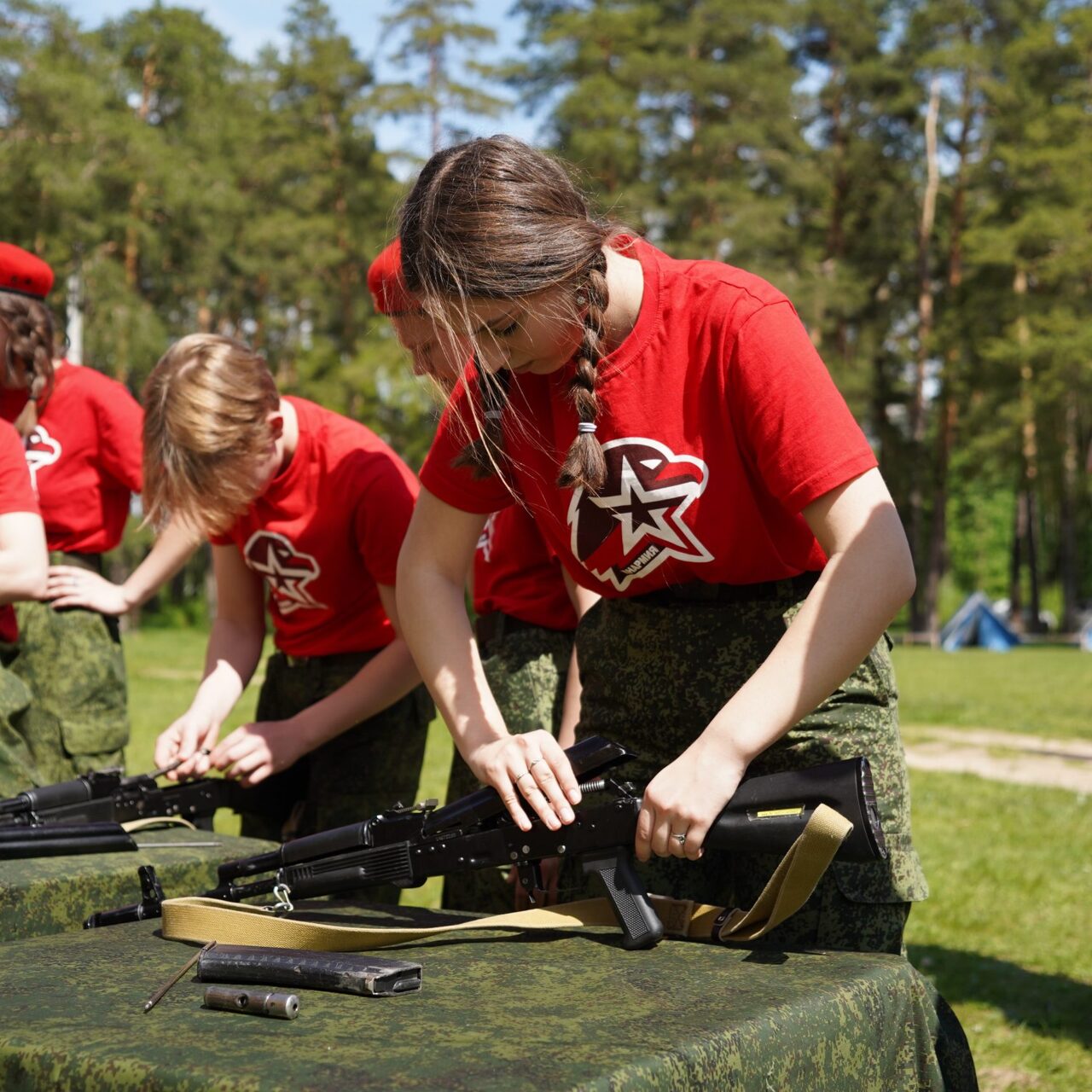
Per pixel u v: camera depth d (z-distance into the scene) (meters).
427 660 1.90
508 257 1.56
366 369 29.56
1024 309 33.66
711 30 35.78
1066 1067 3.40
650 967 1.47
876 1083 1.42
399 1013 1.27
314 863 1.85
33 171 27.16
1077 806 7.68
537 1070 1.09
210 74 38.22
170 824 2.48
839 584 1.59
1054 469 36.16
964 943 4.66
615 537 1.83
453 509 1.93
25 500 2.99
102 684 3.34
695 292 1.70
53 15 29.20
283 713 2.96
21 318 3.17
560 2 37.62
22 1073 1.17
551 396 1.83
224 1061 1.12
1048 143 34.16
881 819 1.81
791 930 1.81
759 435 1.66
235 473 2.53
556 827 1.63
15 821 2.21
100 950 1.61
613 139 32.59
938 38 36.66
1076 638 35.78
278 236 35.28
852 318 37.78
